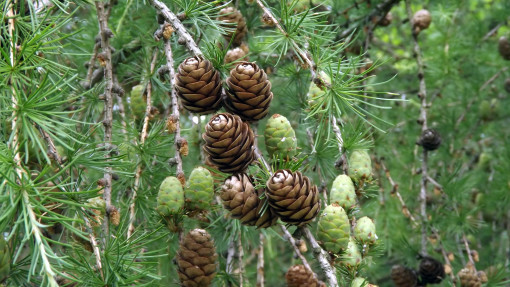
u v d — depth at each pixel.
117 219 0.73
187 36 0.74
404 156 1.17
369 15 1.04
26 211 0.64
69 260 0.71
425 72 1.24
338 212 0.69
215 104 0.70
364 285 0.70
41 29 0.75
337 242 0.69
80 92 0.88
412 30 1.05
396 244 1.10
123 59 0.94
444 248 1.03
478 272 0.98
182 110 0.95
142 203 0.82
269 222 0.69
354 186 0.76
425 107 1.02
